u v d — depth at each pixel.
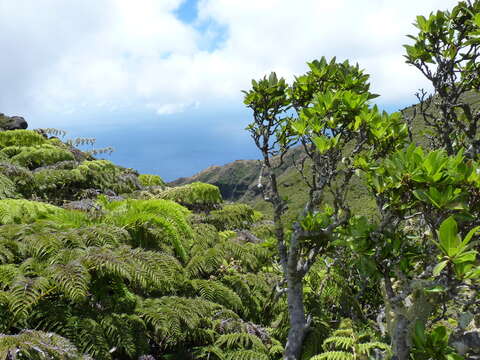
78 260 2.63
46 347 1.98
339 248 3.40
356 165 2.67
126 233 3.45
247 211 6.19
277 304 3.87
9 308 2.26
